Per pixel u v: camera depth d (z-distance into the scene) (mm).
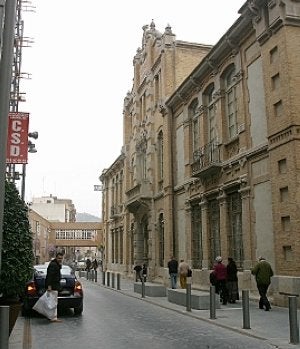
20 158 9906
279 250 14906
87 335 10164
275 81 15812
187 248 23922
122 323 12031
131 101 37906
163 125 27938
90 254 102938
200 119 22891
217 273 16609
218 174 20344
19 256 9055
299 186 14242
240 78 18734
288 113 14773
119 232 42375
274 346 8883
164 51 28312
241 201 18375
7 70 6945
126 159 38406
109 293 22688
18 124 10016
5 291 8922
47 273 12398
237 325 11281
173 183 26438
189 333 10461
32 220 53938
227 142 19828
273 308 14461
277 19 15391
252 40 17922
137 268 30344
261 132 16938
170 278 22719
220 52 20219
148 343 9227
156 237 28938
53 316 12211
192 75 22969
